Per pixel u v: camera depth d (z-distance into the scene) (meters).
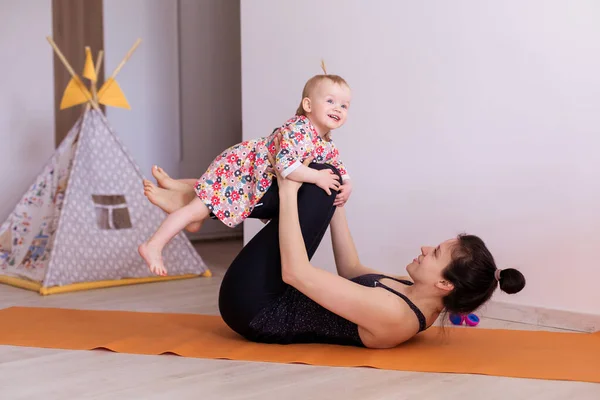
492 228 3.00
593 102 2.69
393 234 3.33
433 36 3.15
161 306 3.18
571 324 2.75
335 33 3.51
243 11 3.93
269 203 2.35
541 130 2.84
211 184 2.38
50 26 4.90
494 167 2.98
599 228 2.70
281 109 3.79
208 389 1.89
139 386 1.92
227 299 2.35
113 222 3.98
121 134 5.21
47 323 2.75
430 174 3.19
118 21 5.16
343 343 2.36
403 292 2.31
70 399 1.82
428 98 3.18
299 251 2.20
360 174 3.45
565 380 1.98
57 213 3.70
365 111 3.41
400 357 2.20
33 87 4.83
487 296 2.24
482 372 2.04
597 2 2.67
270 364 2.13
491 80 2.97
